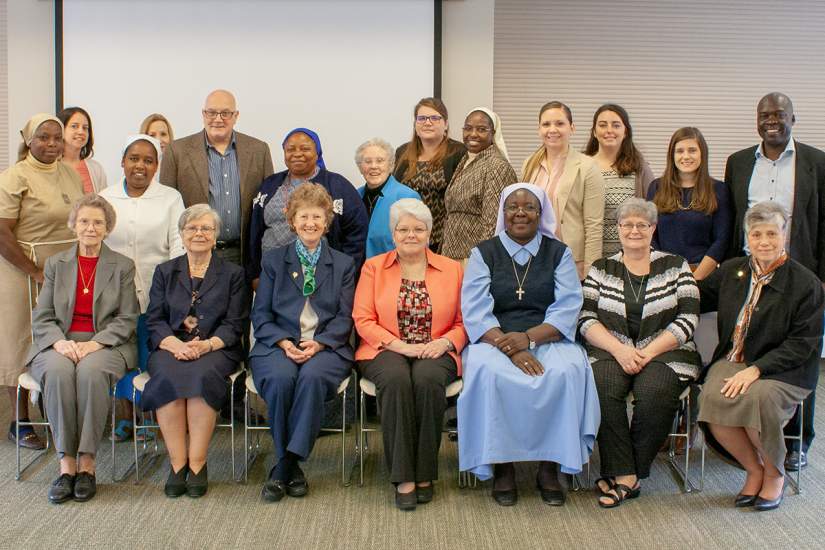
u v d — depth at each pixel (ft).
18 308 11.43
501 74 17.16
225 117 12.28
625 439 9.90
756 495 9.75
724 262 10.67
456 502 9.83
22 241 11.37
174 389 9.83
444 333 10.67
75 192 11.84
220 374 10.16
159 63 15.43
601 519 9.34
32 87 15.81
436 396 9.73
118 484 10.36
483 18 16.14
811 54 17.47
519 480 10.58
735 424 9.45
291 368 10.00
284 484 9.95
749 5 17.28
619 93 17.33
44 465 10.98
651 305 10.37
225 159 12.53
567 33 17.13
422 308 10.57
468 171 11.84
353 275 10.98
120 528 9.05
